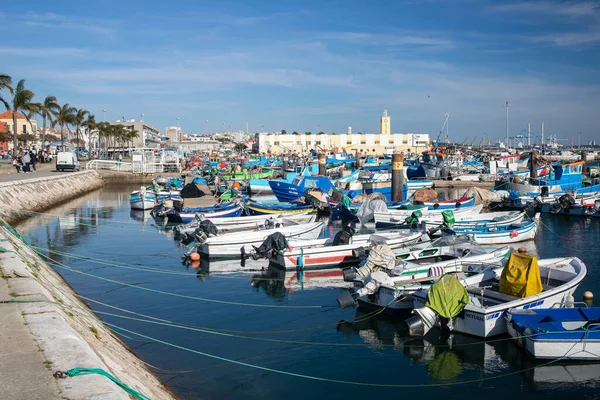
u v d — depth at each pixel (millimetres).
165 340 13430
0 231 18203
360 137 141000
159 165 75562
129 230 31703
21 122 112500
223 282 19234
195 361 12141
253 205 35125
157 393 9086
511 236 25547
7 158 77562
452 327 13133
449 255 18484
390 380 11258
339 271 20625
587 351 11398
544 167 46906
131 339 13461
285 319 15047
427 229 25109
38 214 34719
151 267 21734
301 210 35281
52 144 92688
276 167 77688
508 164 60844
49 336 7871
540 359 11531
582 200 35281
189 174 69250
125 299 17109
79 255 24188
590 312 12211
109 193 56656
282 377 11383
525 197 37188
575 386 10828
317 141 140250
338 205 37656
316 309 15906
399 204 34094
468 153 76688
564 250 24000
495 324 12594
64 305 11008
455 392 10719
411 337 13359
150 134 156000
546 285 14633
